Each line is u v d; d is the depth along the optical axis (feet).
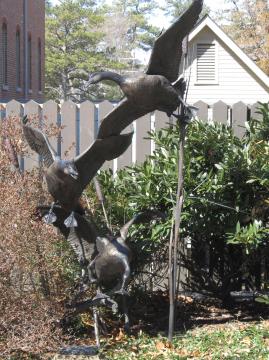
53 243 23.56
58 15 179.11
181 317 26.27
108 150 22.25
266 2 133.39
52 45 179.63
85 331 24.49
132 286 25.89
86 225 22.95
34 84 128.16
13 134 24.76
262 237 24.58
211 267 27.22
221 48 84.58
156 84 21.29
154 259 26.09
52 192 22.41
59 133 28.50
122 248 22.56
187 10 20.67
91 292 23.97
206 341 22.90
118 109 21.62
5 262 21.61
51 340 21.84
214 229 25.44
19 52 117.08
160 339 23.24
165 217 23.13
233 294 28.58
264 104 27.43
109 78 21.57
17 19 115.55
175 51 21.45
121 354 22.09
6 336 21.65
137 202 25.62
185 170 25.23
